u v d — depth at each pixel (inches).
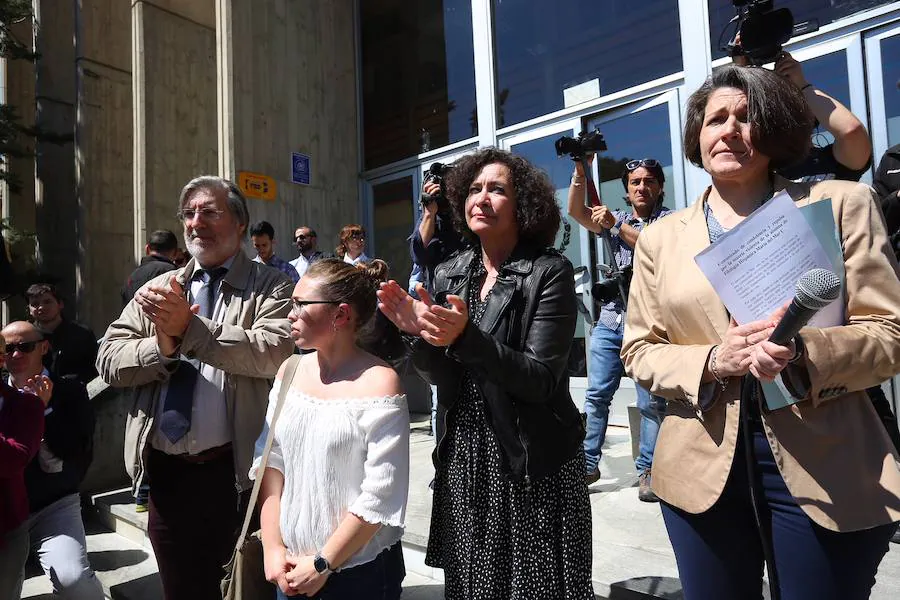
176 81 255.0
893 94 136.5
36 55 352.8
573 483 60.7
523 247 64.2
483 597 58.3
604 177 188.9
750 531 51.5
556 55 201.8
